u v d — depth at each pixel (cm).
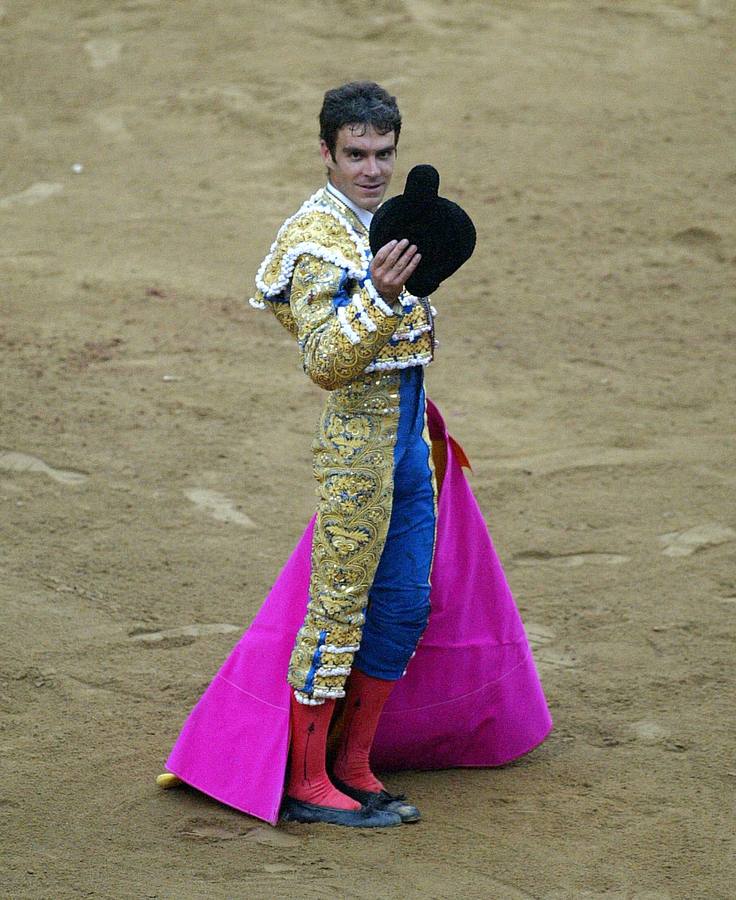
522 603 2022
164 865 1332
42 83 5241
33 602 1988
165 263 3803
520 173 4353
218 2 5781
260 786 1424
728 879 1311
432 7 5625
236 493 2423
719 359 3178
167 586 2059
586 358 3191
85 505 2350
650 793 1484
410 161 4450
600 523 2320
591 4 5662
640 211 4084
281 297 1371
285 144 4662
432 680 1520
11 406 2791
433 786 1520
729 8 5578
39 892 1281
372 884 1295
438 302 3550
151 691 1738
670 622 1947
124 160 4609
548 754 1593
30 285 3612
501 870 1323
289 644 1451
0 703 1698
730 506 2389
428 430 1476
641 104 4825
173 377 3005
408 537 1408
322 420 1380
